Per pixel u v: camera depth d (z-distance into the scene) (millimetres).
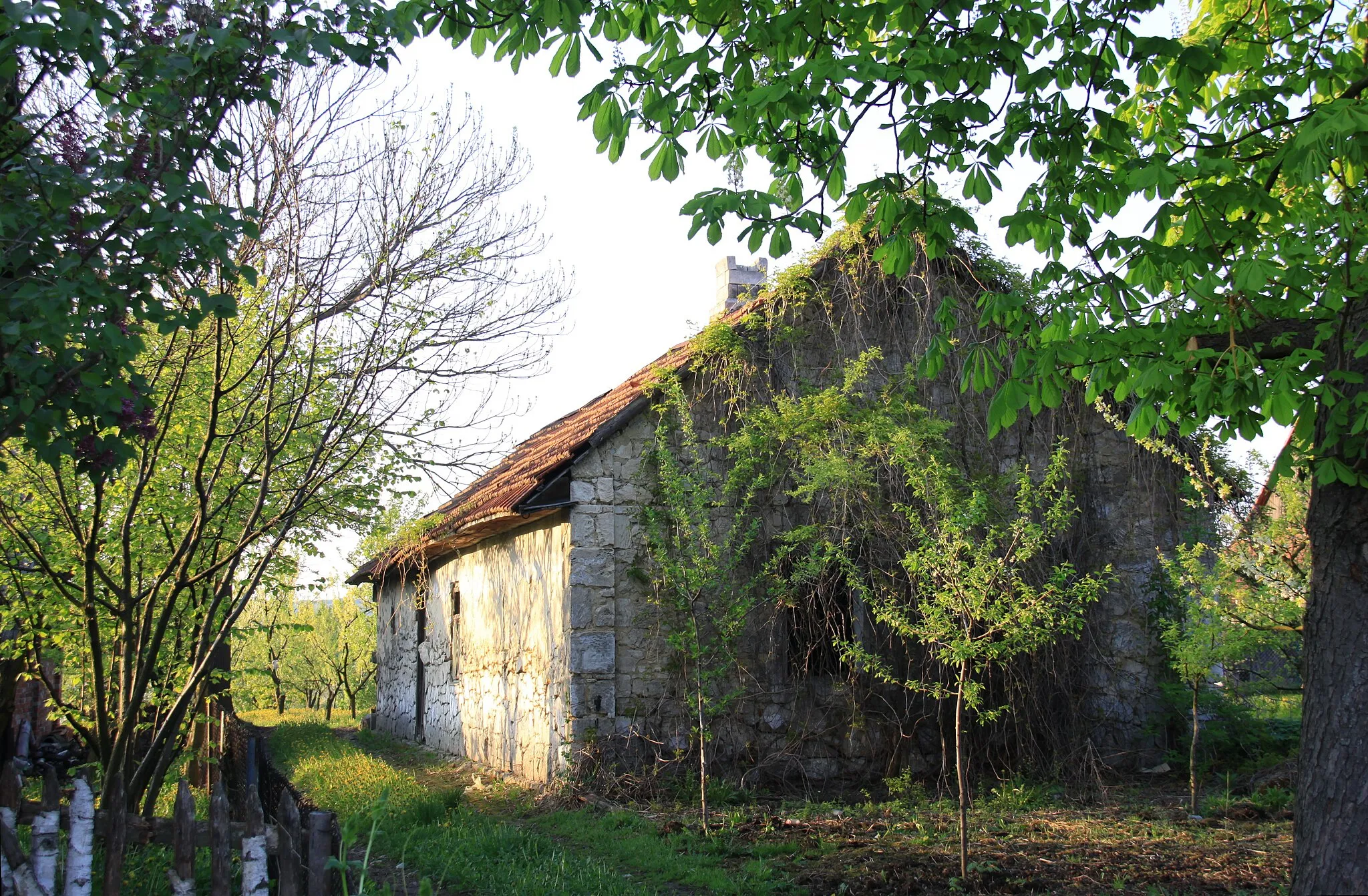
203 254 4574
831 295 12289
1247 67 5496
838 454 10891
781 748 11297
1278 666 10750
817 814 9828
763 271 15336
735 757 11180
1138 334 4773
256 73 4961
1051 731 11414
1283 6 5523
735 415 11875
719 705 9734
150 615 7359
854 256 12164
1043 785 10945
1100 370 5117
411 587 17953
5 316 4207
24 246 4395
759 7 4863
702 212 4746
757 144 5352
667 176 4883
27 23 4008
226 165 4938
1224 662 9391
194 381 7691
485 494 14008
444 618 16016
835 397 11078
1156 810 9602
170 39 4668
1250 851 7598
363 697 31516
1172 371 4523
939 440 11148
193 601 8031
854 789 11211
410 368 7949
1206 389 4617
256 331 7586
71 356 4500
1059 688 11570
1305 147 4043
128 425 5230
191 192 4445
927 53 4555
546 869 7414
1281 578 9047
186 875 4668
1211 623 9188
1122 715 12211
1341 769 4156
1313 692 4324
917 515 9305
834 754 11414
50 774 4863
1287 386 4238
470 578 14812
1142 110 5926
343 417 7953
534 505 11039
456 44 5164
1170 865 7262
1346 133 3727
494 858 7867
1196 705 9531
